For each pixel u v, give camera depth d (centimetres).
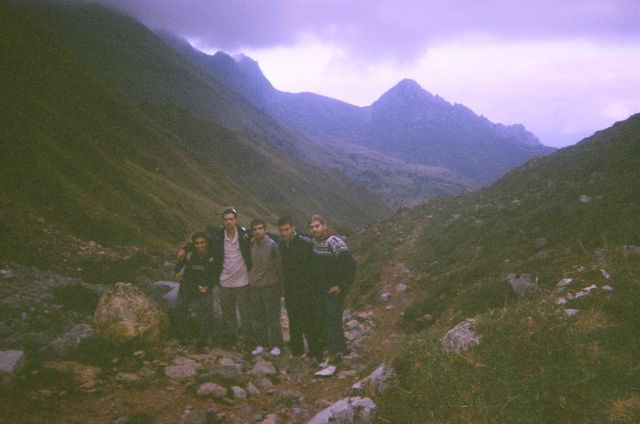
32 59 8662
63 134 5697
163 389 543
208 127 18650
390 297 1296
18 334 682
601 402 389
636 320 494
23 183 3675
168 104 19312
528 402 410
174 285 1048
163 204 5875
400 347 628
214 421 479
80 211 3684
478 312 842
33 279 1058
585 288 586
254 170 17925
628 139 1664
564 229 1074
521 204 1606
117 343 654
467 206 2197
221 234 788
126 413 472
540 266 912
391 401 478
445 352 514
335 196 19962
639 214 948
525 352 473
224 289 788
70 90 8756
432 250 1562
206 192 10194
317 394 595
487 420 406
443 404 441
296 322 748
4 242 1469
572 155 2167
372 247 2077
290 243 744
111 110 10062
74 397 488
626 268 618
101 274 1366
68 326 788
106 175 5588
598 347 455
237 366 619
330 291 721
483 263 1101
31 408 448
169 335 760
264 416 502
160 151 10506
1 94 5528
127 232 3753
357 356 771
